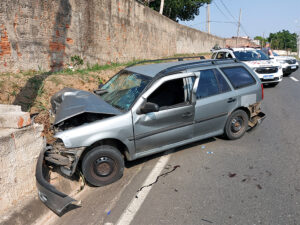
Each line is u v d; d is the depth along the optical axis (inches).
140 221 123.3
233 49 480.7
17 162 129.5
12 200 127.6
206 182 154.6
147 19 663.8
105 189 153.2
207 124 191.9
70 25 353.4
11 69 263.6
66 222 125.5
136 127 159.3
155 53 765.3
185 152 197.2
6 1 251.9
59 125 154.4
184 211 129.0
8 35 256.8
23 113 134.2
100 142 156.7
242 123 215.9
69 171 143.3
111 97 181.0
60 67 338.6
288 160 177.5
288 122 257.6
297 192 140.5
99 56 438.0
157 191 147.8
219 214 125.6
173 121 173.5
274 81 441.4
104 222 123.9
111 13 467.5
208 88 191.2
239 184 150.9
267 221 119.2
